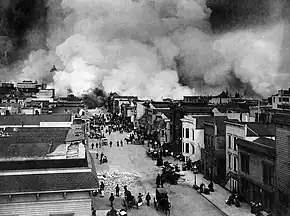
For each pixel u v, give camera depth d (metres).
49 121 53.00
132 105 124.50
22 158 26.91
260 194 35.78
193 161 58.34
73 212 23.45
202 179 49.66
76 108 87.69
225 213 34.66
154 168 56.94
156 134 83.62
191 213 35.22
